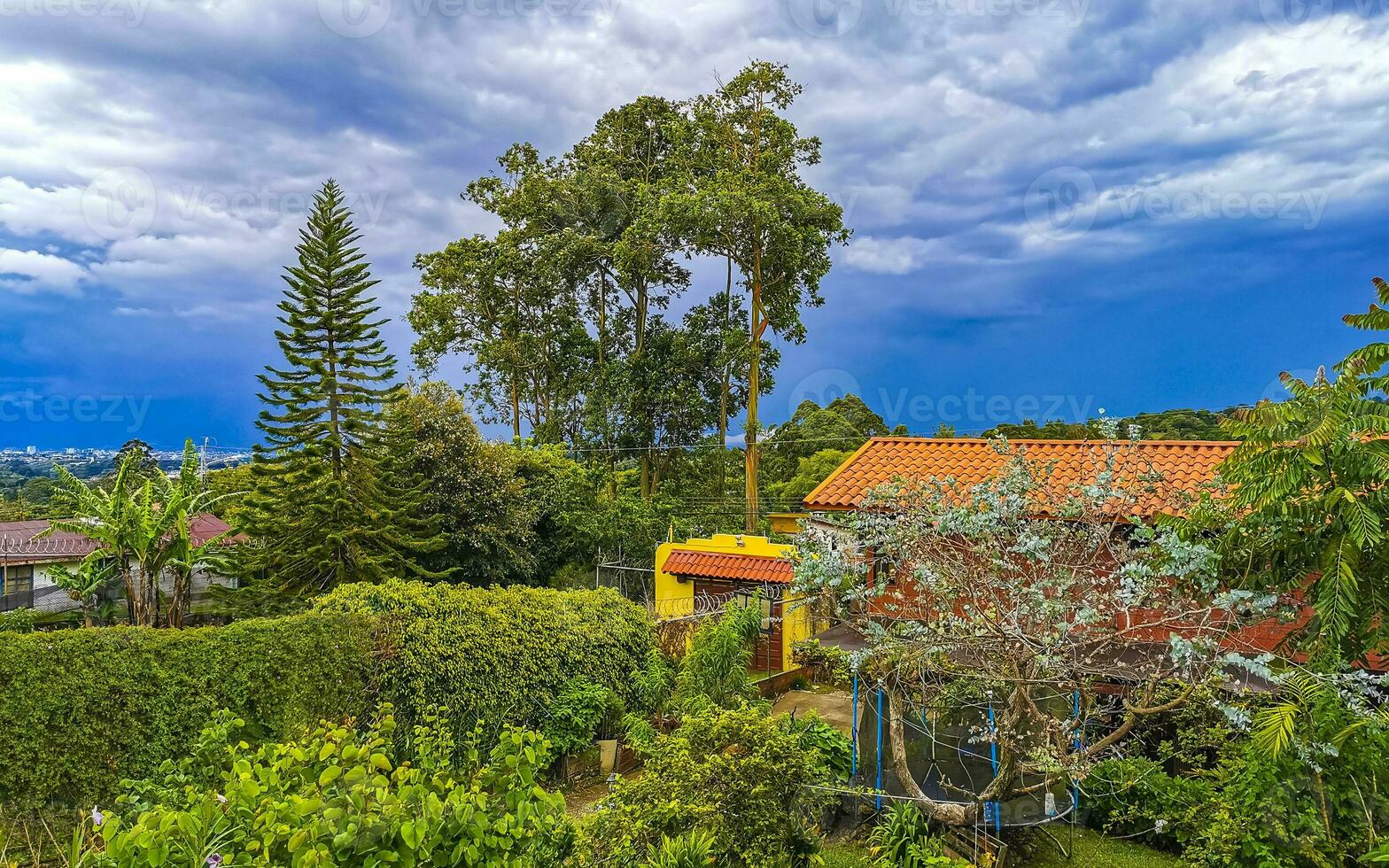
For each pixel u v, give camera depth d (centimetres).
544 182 3381
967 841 814
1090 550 751
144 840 359
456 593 1166
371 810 397
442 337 3584
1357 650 698
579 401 3638
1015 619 661
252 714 942
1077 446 1158
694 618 1460
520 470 2498
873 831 820
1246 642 783
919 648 726
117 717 880
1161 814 820
